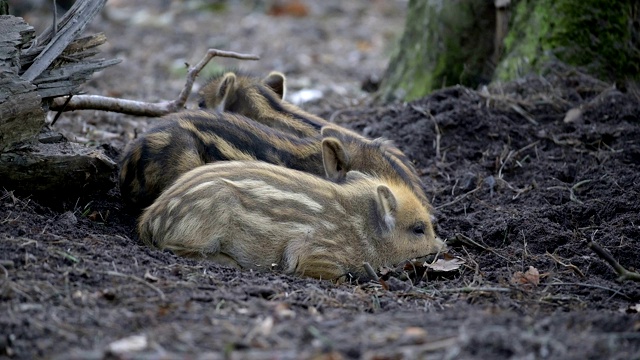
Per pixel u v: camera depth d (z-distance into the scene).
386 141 12.70
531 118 13.97
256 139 11.41
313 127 13.01
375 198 10.48
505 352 6.75
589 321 7.66
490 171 12.97
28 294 7.85
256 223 9.82
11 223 9.48
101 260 8.88
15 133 9.77
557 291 9.32
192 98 18.83
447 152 13.53
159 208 9.94
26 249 8.73
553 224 11.05
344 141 11.59
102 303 7.84
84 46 10.99
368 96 17.91
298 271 9.88
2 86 9.52
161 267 8.97
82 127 14.57
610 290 9.21
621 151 12.88
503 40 15.78
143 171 11.06
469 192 12.27
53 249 8.88
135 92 19.39
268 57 24.70
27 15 26.27
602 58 15.02
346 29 28.88
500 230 10.95
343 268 10.18
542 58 15.03
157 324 7.41
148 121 15.77
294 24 28.83
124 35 26.20
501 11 15.73
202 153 11.17
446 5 16.14
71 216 10.18
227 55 12.69
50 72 10.53
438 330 7.21
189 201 9.74
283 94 14.71
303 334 7.13
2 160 9.85
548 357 6.68
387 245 10.48
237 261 9.90
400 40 17.48
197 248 9.76
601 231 10.85
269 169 10.16
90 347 6.95
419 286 9.59
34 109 9.78
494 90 14.75
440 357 6.67
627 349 7.00
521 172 12.86
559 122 13.86
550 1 15.12
